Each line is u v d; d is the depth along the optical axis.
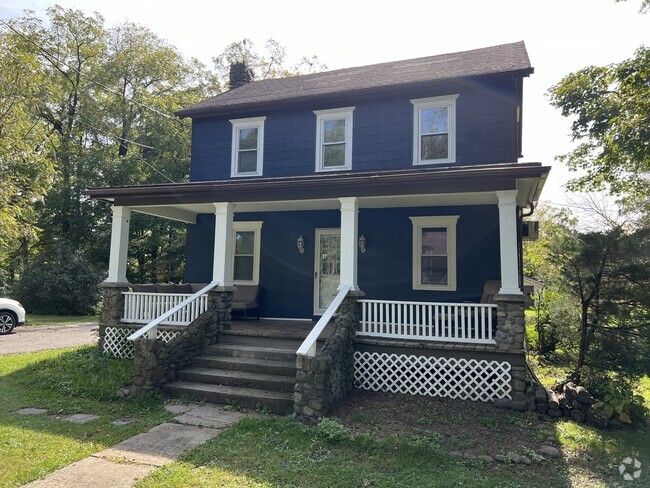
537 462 4.60
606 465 4.60
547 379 8.34
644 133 10.27
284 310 11.41
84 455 4.57
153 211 10.62
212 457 4.54
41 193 18.03
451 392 6.93
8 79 16.22
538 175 6.65
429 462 4.47
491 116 9.83
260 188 8.34
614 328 6.67
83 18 25.88
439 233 10.27
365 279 10.60
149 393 6.73
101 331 9.50
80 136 26.92
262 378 6.88
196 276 12.23
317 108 11.42
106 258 25.59
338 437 5.00
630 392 6.23
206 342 8.09
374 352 7.37
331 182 7.71
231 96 13.35
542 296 11.02
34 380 7.67
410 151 10.41
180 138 25.81
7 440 4.90
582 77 12.33
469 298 9.80
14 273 24.08
